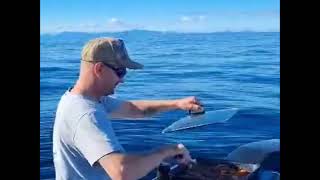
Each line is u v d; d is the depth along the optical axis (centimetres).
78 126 119
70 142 122
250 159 152
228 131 199
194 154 183
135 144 188
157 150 122
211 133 198
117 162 115
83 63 127
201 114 153
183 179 125
